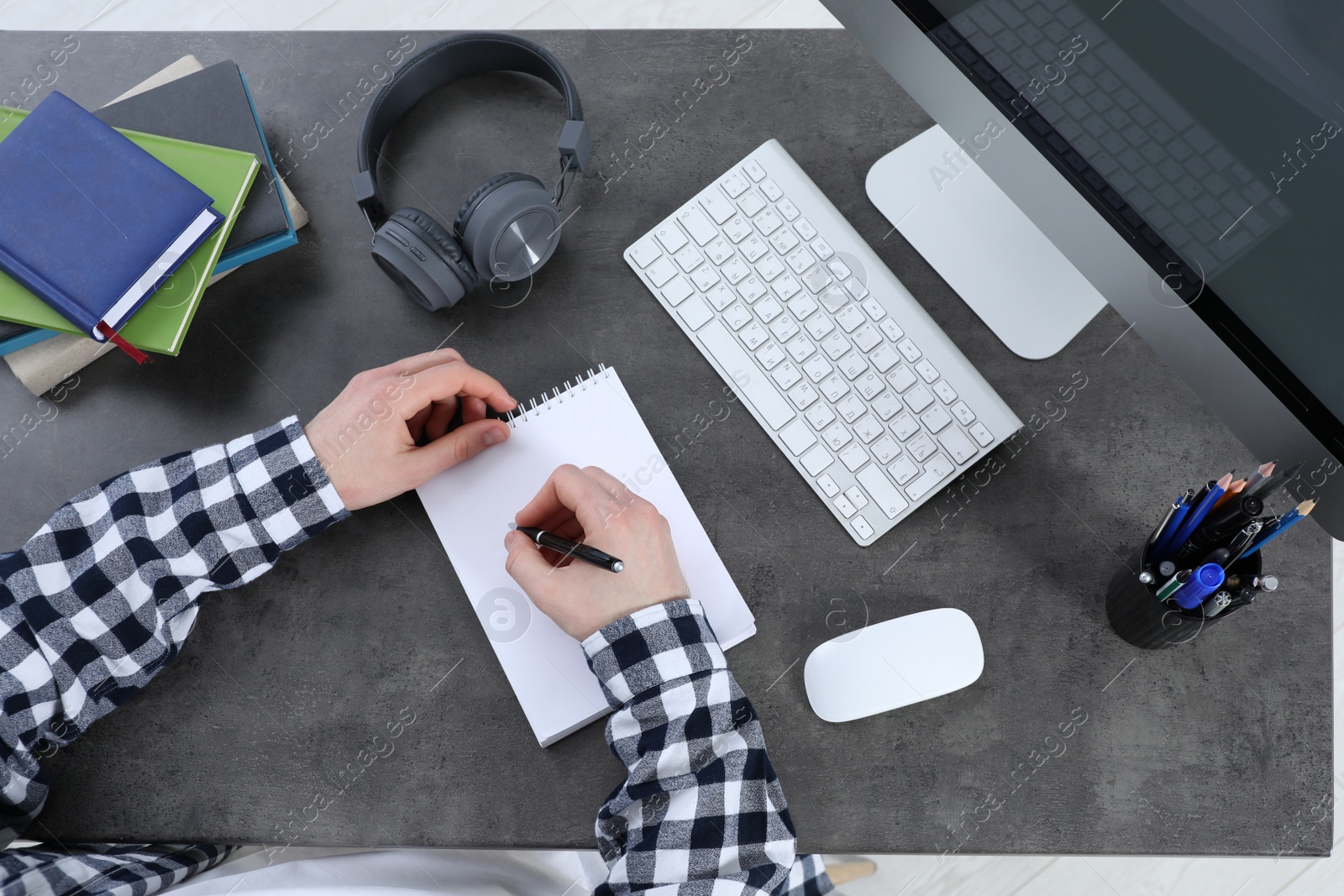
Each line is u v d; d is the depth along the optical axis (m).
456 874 0.79
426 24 1.50
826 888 0.98
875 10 0.66
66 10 1.53
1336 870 1.30
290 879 0.71
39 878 0.63
